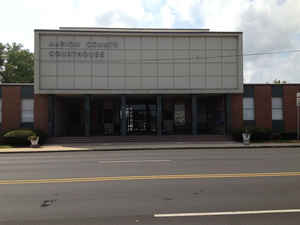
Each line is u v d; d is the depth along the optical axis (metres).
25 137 20.22
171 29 25.83
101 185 7.27
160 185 7.21
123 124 23.00
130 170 9.55
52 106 22.86
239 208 5.34
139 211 5.20
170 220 4.72
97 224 4.58
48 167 10.52
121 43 22.98
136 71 23.05
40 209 5.39
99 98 26.72
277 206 5.45
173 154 14.74
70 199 6.04
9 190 6.88
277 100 25.08
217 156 13.62
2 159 13.39
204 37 23.56
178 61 23.34
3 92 23.03
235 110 24.42
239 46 23.58
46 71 22.33
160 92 23.14
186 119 29.27
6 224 4.65
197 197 6.09
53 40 22.44
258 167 10.02
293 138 23.67
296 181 7.60
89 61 22.69
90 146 19.41
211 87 23.50
